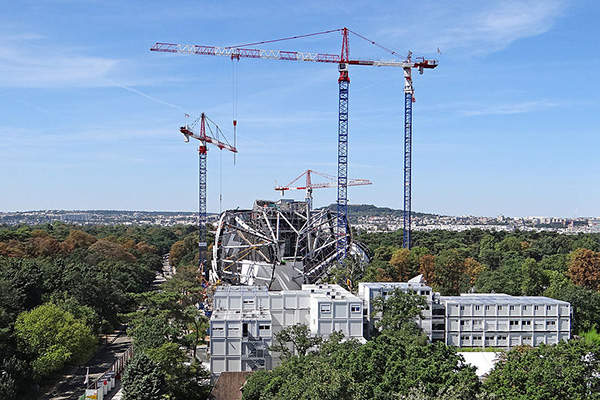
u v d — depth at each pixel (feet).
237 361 346.13
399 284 447.01
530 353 253.44
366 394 226.58
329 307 363.76
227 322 346.33
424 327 428.15
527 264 588.50
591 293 491.31
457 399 209.15
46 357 341.82
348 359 254.27
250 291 401.49
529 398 221.46
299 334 338.75
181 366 315.58
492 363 346.54
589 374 243.81
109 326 484.33
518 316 443.73
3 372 308.19
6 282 406.62
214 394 314.76
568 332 447.42
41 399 343.87
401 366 241.14
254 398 277.44
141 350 327.26
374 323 408.05
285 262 587.27
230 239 654.94
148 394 272.31
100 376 385.50
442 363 239.09
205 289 631.15
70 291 469.16
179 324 438.40
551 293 527.40
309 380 230.48
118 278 641.40
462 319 440.86
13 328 360.07
